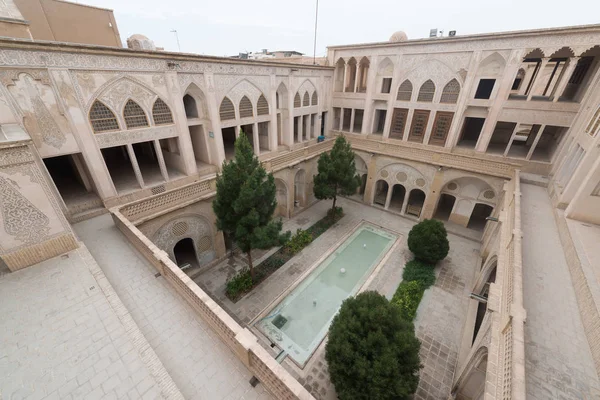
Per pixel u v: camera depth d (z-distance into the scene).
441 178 14.99
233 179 8.77
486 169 13.63
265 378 4.51
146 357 4.74
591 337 4.98
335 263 13.15
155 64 9.52
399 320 6.68
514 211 9.05
